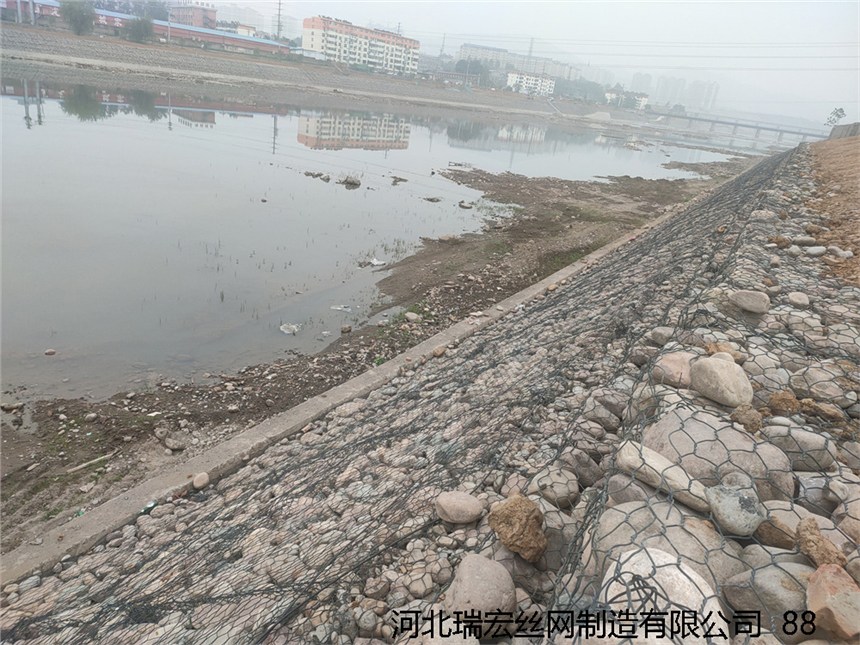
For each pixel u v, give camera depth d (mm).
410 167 24656
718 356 3760
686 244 9516
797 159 19906
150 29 58656
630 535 2314
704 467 2721
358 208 16297
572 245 13539
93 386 6438
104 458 5219
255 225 13570
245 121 33219
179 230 12523
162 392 6422
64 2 52875
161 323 8242
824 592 1864
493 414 4883
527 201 19562
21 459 5129
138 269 10180
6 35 43625
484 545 2986
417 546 3299
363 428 5359
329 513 3971
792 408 3496
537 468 3787
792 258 7164
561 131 68500
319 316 8898
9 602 3672
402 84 75875
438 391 5941
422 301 9586
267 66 61469
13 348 7129
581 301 8281
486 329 8352
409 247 12906
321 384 6793
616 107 120188
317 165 22234
